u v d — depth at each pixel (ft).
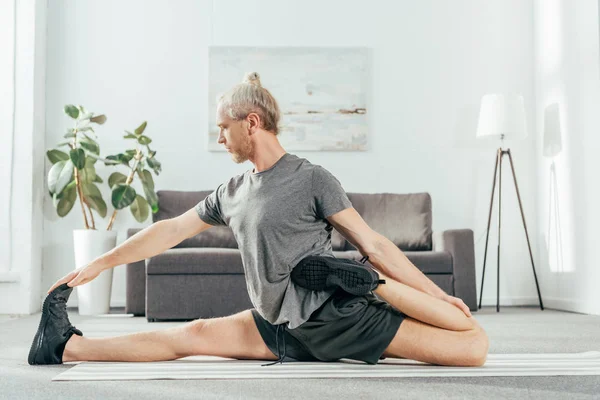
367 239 6.57
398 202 17.33
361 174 18.69
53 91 18.29
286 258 6.41
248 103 6.56
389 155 18.74
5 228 16.65
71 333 7.11
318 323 6.53
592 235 15.65
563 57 17.06
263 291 6.48
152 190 16.72
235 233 6.66
